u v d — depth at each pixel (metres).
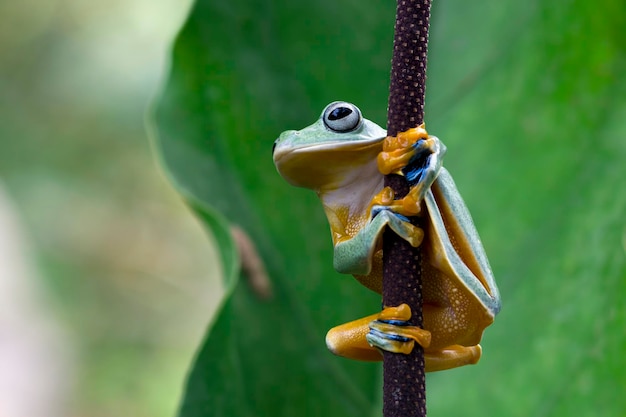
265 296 0.43
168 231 1.34
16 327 1.07
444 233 0.39
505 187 0.46
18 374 1.04
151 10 1.23
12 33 1.26
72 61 1.24
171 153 0.43
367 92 0.45
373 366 0.43
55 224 1.25
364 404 0.43
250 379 0.42
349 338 0.41
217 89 0.44
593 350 0.44
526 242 0.45
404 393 0.38
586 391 0.44
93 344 1.20
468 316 0.40
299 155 0.40
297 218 0.44
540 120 0.46
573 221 0.45
